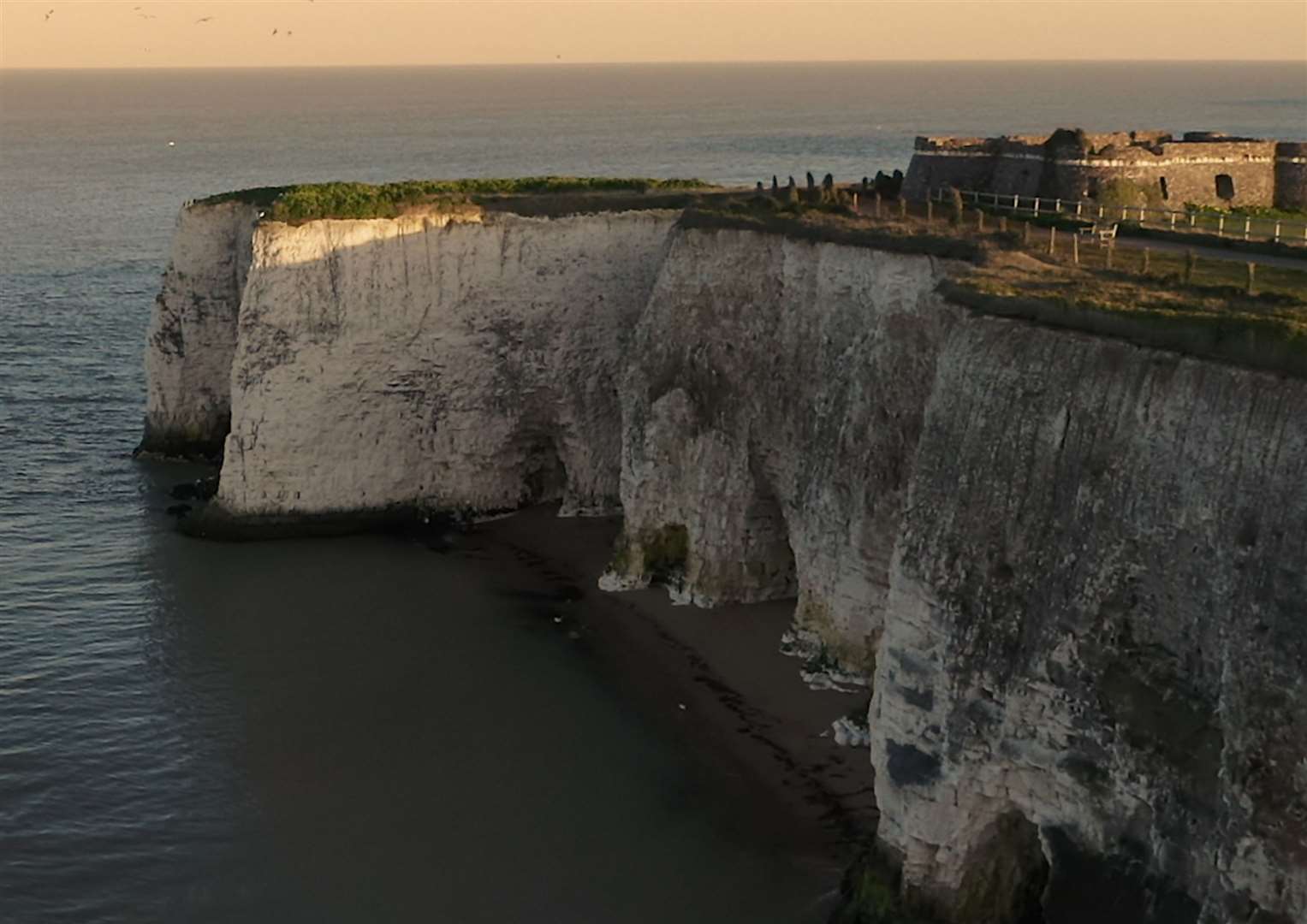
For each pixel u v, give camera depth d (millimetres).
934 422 34094
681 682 45094
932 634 32781
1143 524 29297
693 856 36344
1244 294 34812
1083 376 31109
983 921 33312
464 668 46281
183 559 55312
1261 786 26438
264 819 38000
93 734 42031
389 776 40000
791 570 51031
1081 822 30312
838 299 46125
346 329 57344
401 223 57500
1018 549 31531
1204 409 28641
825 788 39156
